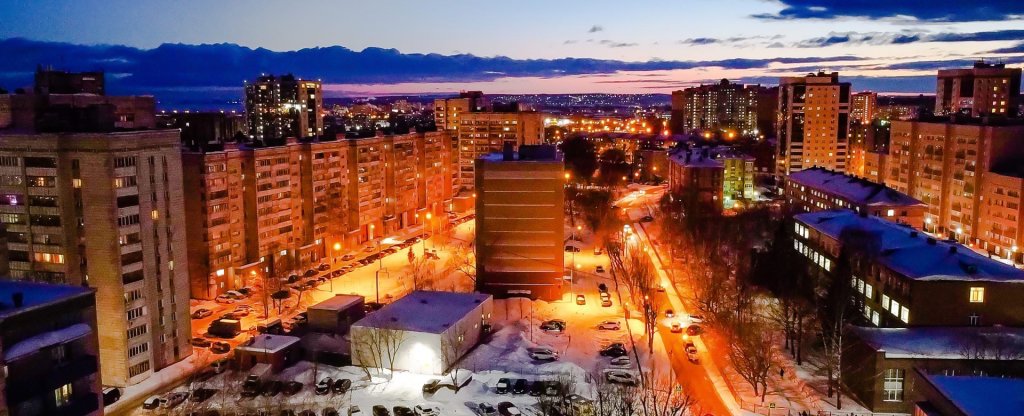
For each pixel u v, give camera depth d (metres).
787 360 110.75
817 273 144.38
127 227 104.44
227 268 154.38
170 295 112.38
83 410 75.00
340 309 125.19
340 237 193.38
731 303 130.75
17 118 115.50
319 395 99.19
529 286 152.38
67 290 77.44
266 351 108.44
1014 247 178.38
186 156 146.50
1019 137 188.88
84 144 102.94
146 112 134.00
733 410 93.31
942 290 102.62
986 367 89.38
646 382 95.44
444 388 100.81
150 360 108.62
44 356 71.62
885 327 110.06
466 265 179.50
